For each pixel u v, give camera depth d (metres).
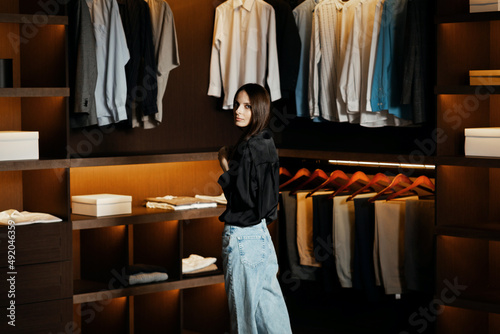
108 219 3.74
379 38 3.93
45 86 3.70
